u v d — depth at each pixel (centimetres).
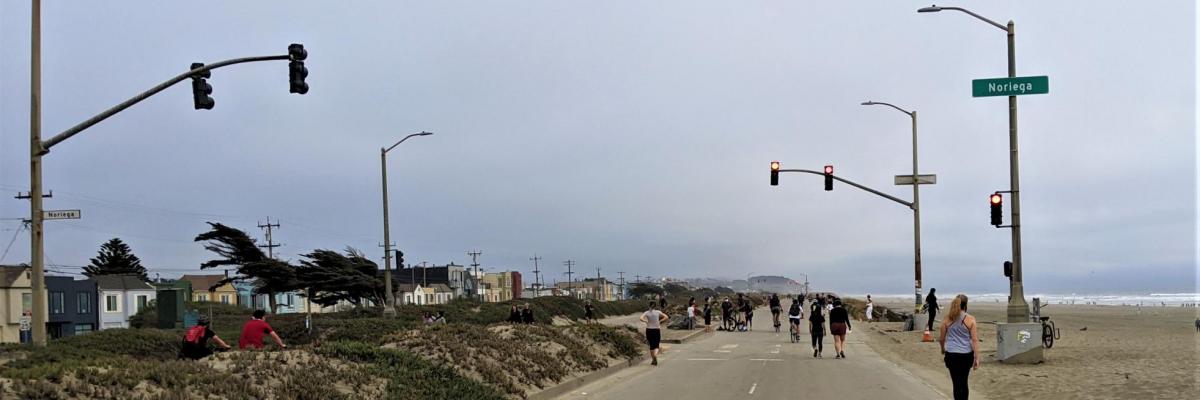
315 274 6112
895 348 2816
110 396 927
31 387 887
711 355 2653
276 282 6253
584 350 2172
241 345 1564
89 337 2489
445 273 13462
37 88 1927
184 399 973
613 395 1680
